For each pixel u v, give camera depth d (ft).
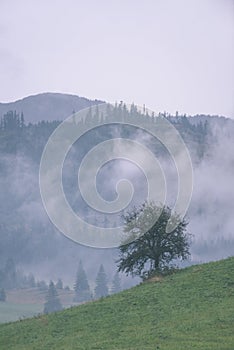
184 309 251.39
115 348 206.59
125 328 236.43
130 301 279.49
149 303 270.26
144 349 198.49
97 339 225.35
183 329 220.84
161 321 238.27
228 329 214.69
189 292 276.41
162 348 197.26
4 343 247.50
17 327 272.31
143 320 244.63
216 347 192.75
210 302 255.29
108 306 277.44
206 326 220.84
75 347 215.51
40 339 242.17
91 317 263.08
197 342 201.67
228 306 244.63
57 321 267.18
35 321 278.26
